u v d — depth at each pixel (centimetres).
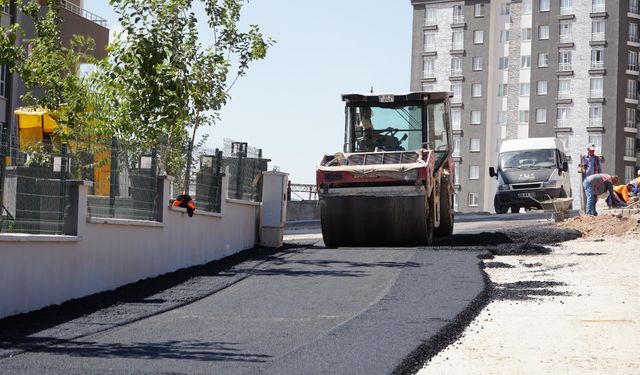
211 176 2345
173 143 2164
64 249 1631
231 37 2762
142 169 1970
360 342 1230
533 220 3691
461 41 11619
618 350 1231
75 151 1709
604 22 10775
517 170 4334
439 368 1111
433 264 2105
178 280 1930
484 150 11475
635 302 1652
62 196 1666
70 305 1596
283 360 1116
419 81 11862
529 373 1089
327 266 2125
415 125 2627
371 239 2508
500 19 11419
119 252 1842
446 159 2658
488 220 3878
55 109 2452
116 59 2347
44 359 1142
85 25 4728
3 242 1447
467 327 1399
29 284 1525
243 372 1062
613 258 2289
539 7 11112
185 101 2372
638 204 3281
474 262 2138
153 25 2359
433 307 1542
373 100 2639
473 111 11550
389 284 1825
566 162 4534
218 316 1500
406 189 2459
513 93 11294
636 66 10850
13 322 1421
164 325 1415
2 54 1992
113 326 1402
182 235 2147
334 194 2497
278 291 1769
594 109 10794
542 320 1466
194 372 1066
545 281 1911
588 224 2967
